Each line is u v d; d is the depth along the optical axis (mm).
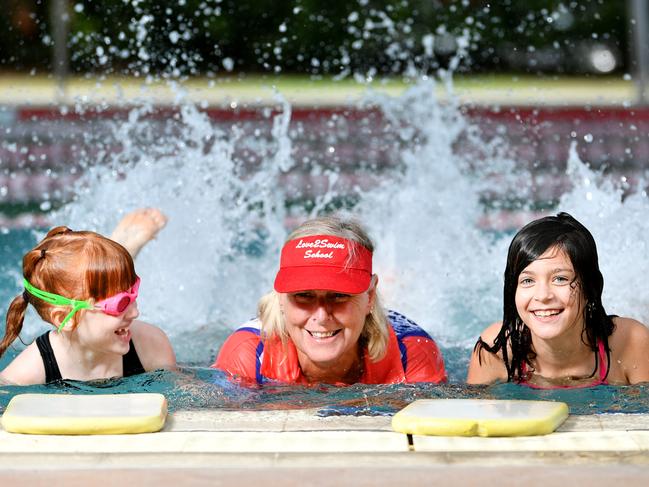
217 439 2484
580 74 17156
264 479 2201
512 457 2330
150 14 14188
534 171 9727
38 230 7988
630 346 3648
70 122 10820
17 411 2604
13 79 16016
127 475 2234
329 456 2344
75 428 2520
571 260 3389
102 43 14242
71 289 3504
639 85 14070
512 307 3561
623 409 3104
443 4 17141
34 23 16156
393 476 2209
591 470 2234
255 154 10281
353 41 17234
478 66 17125
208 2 16391
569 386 3559
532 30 17328
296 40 17203
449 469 2250
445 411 2586
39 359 3623
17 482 2195
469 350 4723
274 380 3645
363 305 3473
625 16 17422
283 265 3492
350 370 3676
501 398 3348
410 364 3719
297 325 3455
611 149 10578
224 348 3838
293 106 11648
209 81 16031
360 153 10422
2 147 10086
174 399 3350
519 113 11500
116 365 3713
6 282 6613
